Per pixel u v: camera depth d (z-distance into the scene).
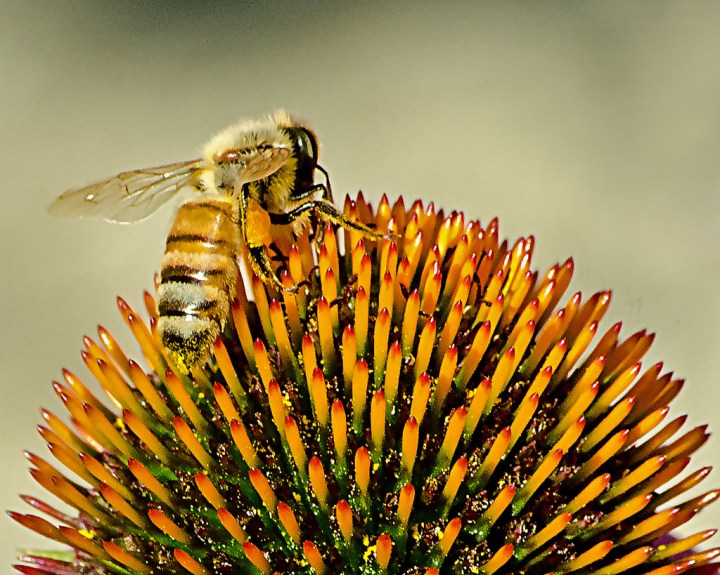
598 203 0.23
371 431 0.14
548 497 0.14
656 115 0.26
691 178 0.24
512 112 0.26
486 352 0.14
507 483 0.14
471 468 0.14
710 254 0.22
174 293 0.14
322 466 0.14
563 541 0.14
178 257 0.14
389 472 0.14
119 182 0.15
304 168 0.15
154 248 0.24
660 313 0.20
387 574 0.14
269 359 0.14
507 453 0.14
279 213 0.15
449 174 0.24
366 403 0.14
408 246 0.15
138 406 0.15
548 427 0.14
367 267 0.14
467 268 0.15
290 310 0.14
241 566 0.14
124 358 0.15
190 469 0.14
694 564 0.14
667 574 0.14
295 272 0.14
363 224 0.15
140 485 0.14
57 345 0.23
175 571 0.14
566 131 0.25
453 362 0.14
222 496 0.14
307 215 0.15
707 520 0.17
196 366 0.14
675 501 0.17
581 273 0.21
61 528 0.14
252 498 0.14
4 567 0.19
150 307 0.15
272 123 0.15
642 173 0.24
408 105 0.26
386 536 0.14
